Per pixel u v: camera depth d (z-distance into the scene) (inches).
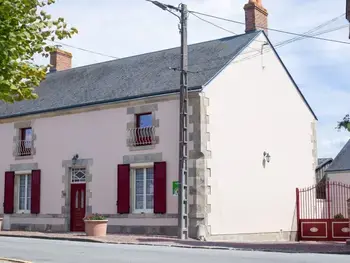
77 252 504.1
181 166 713.6
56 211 867.4
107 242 640.4
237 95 815.7
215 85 772.0
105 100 827.4
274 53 908.0
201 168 732.7
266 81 884.6
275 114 898.1
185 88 733.3
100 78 939.3
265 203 847.7
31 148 913.5
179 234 701.9
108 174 816.9
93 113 849.5
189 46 925.2
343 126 485.1
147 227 764.6
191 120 745.0
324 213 964.6
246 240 794.2
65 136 876.0
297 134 949.2
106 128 830.5
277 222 868.6
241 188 801.6
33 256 467.5
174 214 742.5
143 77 861.8
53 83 1011.9
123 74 913.5
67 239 689.0
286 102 929.5
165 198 752.3
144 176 789.9
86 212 832.3
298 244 661.9
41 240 679.7
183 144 717.9
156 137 773.3
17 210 924.0
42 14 293.4
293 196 915.4
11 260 394.9
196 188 729.6
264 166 856.3
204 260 433.1
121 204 791.7
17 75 287.1
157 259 441.1
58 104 899.4
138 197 792.3
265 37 890.1
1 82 275.4
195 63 835.4
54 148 886.4
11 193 922.7
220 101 778.8
